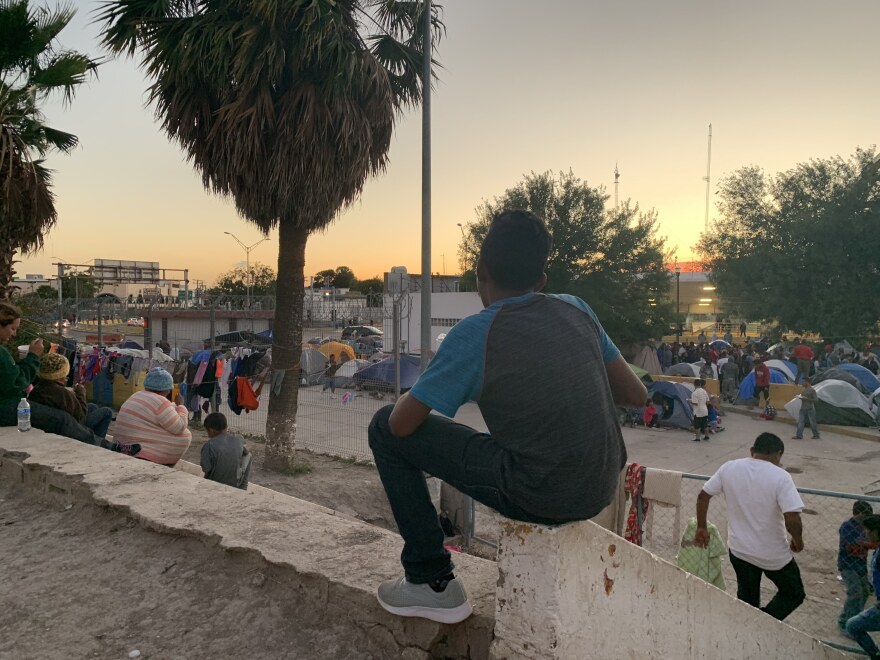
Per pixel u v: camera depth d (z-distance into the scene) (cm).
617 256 2598
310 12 861
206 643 206
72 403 510
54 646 206
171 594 235
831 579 677
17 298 1401
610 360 174
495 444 160
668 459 1349
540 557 154
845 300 2683
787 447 1466
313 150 935
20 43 1006
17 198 978
